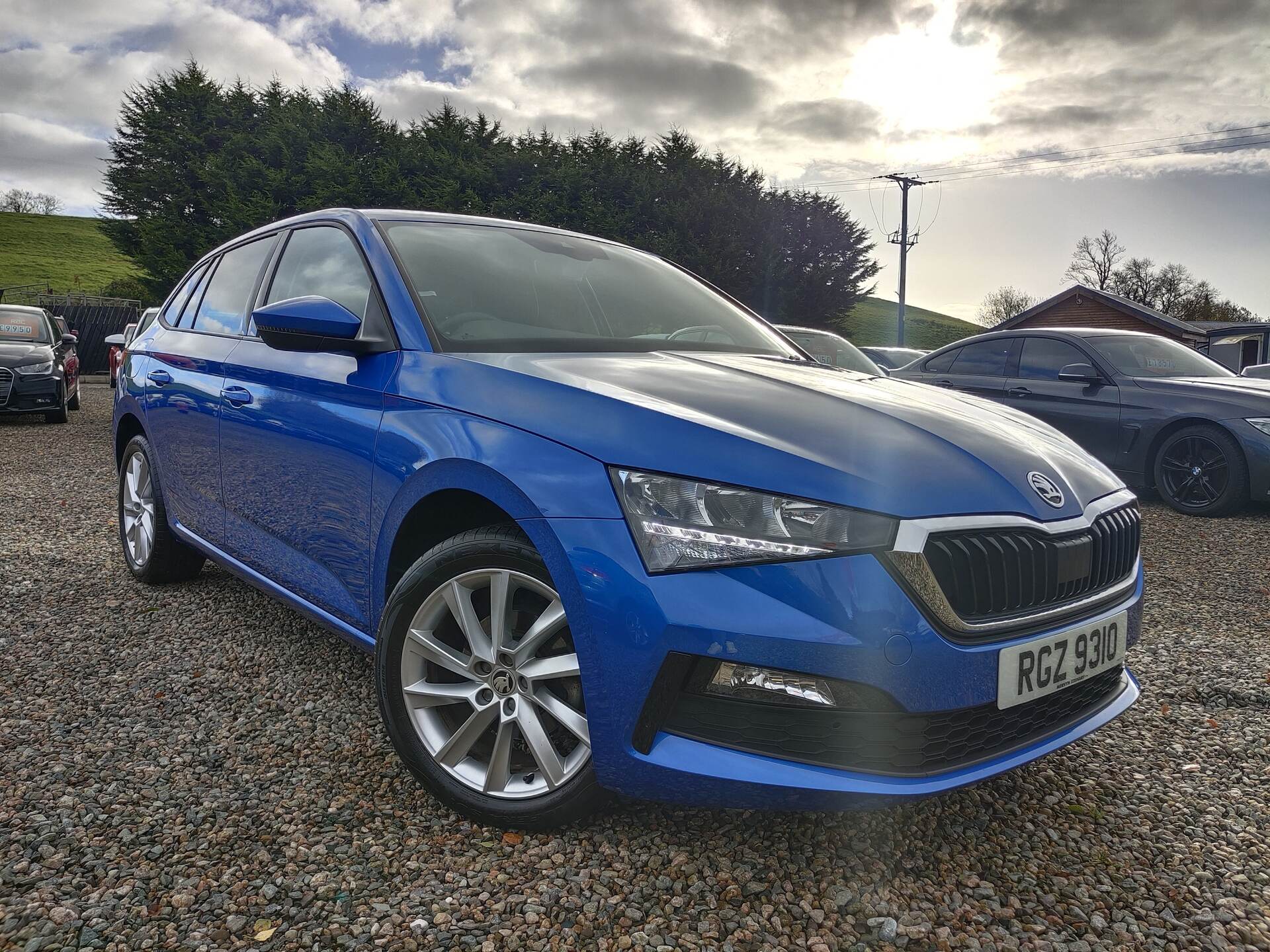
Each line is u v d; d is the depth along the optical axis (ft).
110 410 45.55
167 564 12.53
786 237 125.29
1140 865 6.54
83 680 9.40
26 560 14.32
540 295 8.87
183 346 11.76
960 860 6.52
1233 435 21.18
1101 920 5.90
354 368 8.00
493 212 107.96
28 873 6.02
